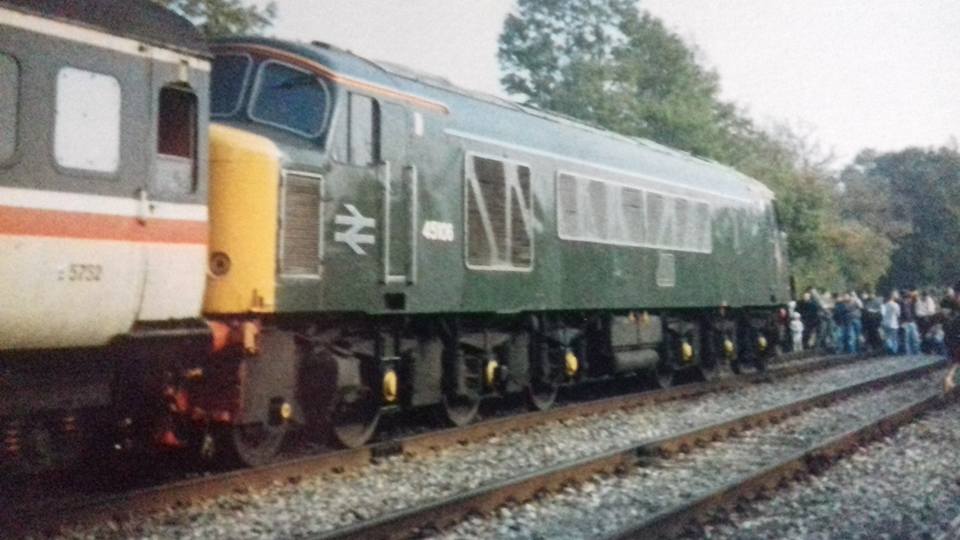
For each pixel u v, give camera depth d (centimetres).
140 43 754
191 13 2000
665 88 5172
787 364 2408
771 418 1308
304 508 784
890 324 2811
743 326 2109
